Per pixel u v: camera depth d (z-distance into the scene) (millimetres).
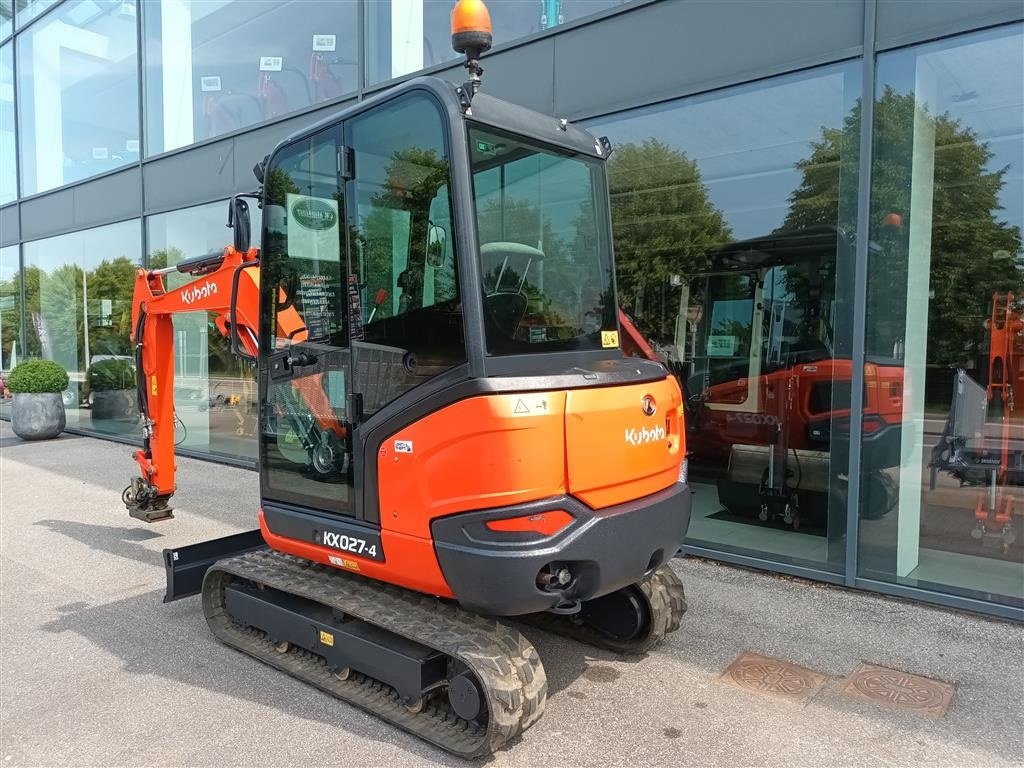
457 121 2824
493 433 2656
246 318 4277
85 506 7215
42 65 12547
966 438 5102
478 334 2764
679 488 3365
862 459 4652
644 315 6406
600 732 3096
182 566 4191
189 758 2922
